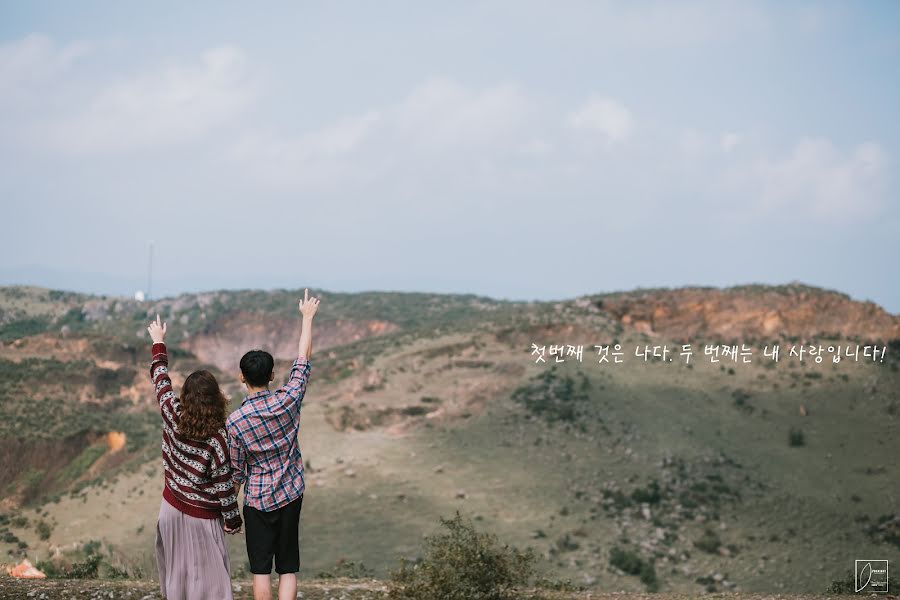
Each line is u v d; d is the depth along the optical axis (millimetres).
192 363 160375
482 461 98188
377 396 121250
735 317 159625
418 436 106188
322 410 116750
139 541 76938
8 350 148625
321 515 81375
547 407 114438
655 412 117500
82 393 132875
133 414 131250
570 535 78375
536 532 77875
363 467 94562
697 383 129875
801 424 116875
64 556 68562
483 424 109812
